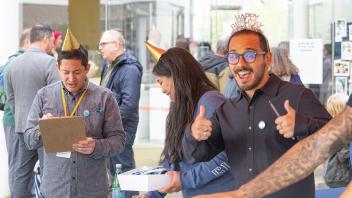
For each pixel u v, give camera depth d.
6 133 7.30
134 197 4.40
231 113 3.46
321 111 3.28
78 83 4.67
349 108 2.50
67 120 4.36
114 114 4.79
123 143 4.81
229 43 3.45
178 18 13.31
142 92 12.89
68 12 12.21
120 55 7.08
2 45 8.28
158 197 4.38
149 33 13.43
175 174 3.98
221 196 2.61
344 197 2.13
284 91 3.34
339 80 9.41
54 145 4.37
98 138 4.73
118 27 13.03
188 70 4.03
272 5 11.47
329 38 10.73
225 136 3.46
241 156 3.41
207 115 3.81
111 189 4.97
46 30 6.92
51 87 4.83
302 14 11.20
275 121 3.09
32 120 4.81
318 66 9.36
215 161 3.84
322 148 2.51
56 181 4.66
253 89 3.39
